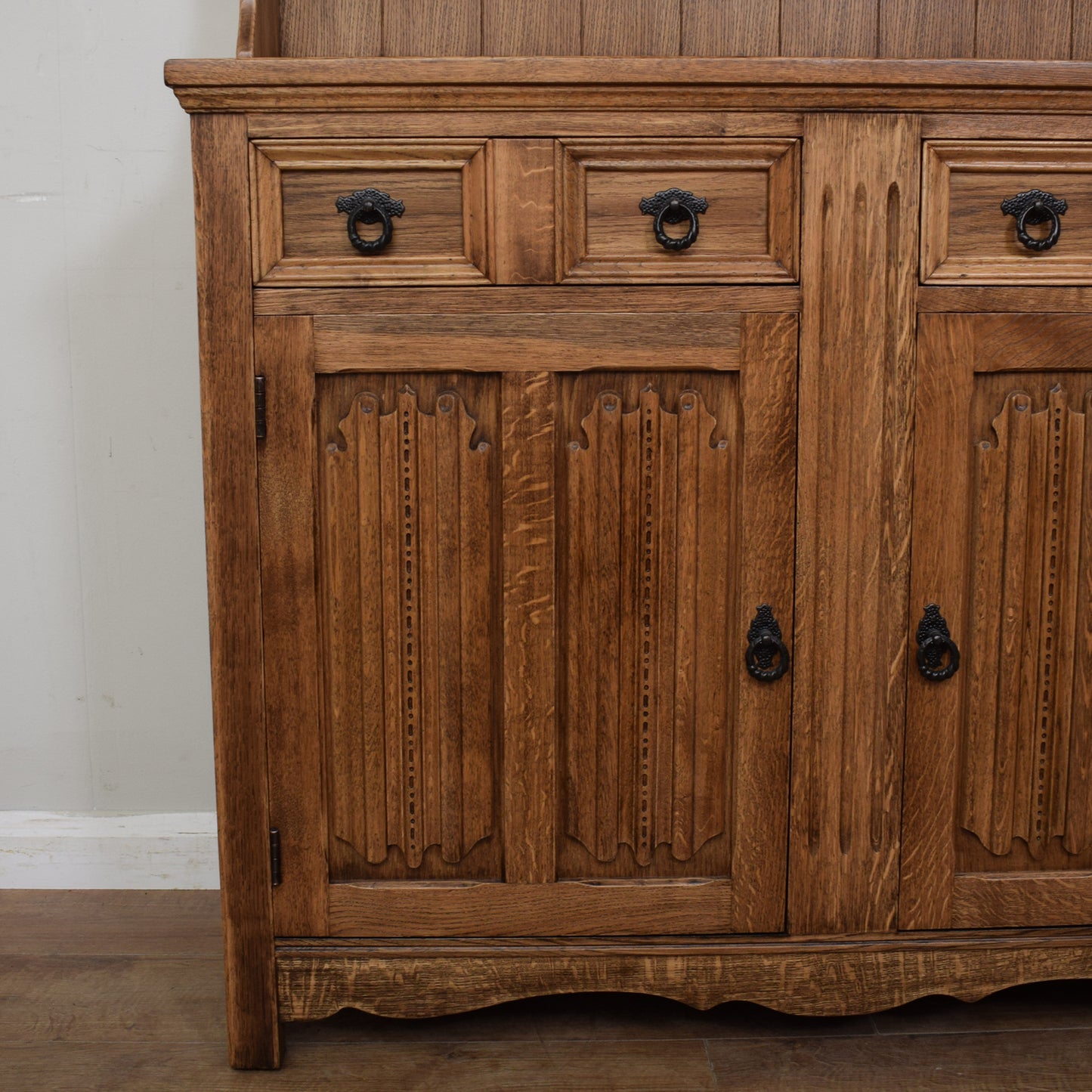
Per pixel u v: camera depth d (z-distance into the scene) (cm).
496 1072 125
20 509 172
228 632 119
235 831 122
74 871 176
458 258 116
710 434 120
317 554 119
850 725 122
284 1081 123
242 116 113
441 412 119
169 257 169
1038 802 126
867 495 120
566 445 120
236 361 116
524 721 122
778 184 116
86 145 167
